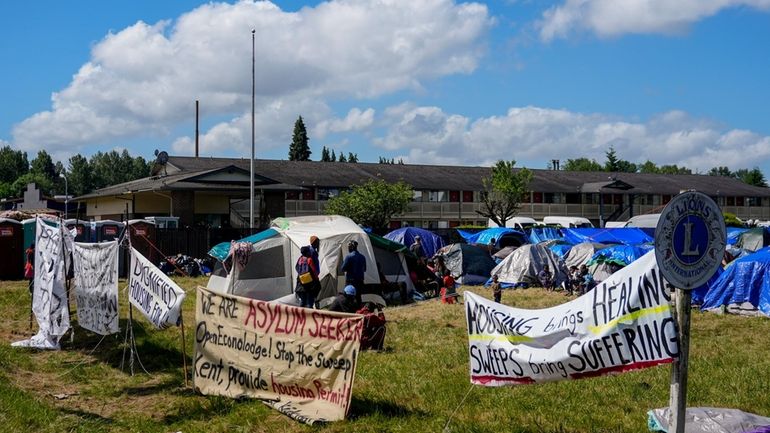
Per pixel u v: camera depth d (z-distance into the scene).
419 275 21.42
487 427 7.30
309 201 52.88
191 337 13.16
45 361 11.45
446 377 9.57
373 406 8.17
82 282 12.20
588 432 7.15
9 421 7.73
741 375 9.53
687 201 5.28
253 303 8.65
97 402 8.94
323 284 17.44
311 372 8.00
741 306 17.27
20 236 26.84
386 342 12.69
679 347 5.55
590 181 67.38
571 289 22.58
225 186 38.88
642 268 5.95
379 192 48.84
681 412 5.55
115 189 45.00
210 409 8.31
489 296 21.28
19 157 125.81
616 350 6.06
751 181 107.06
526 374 6.66
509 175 57.12
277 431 7.45
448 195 58.56
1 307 18.25
